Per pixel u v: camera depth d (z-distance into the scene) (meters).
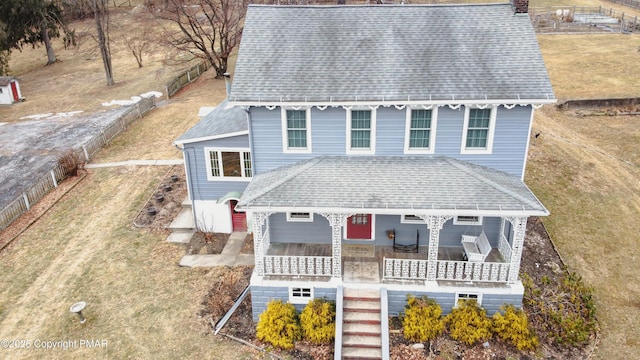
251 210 14.71
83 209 23.03
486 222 16.80
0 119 36.94
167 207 22.88
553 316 15.30
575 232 20.20
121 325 15.93
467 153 16.48
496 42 17.14
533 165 25.31
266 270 15.82
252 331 15.49
